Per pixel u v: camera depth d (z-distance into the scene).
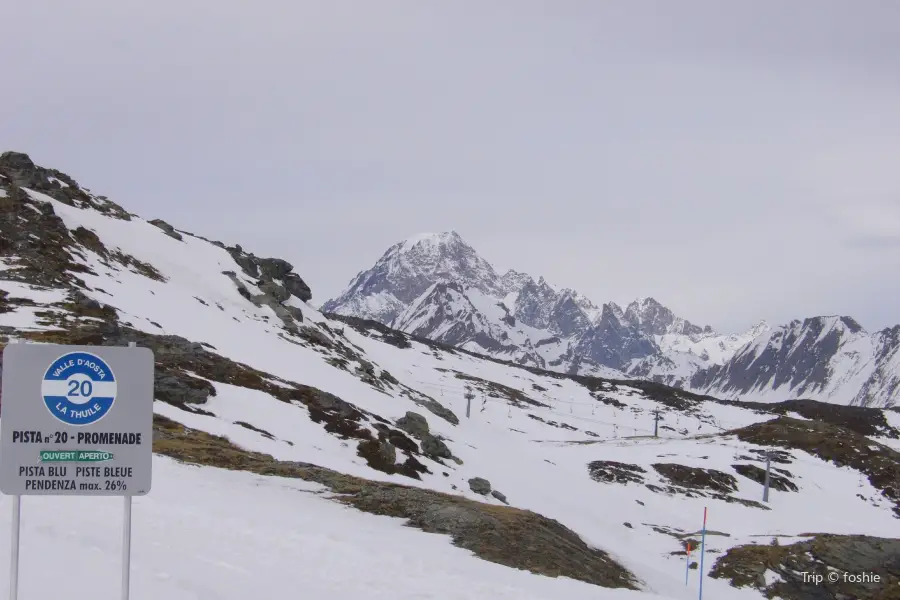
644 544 78.75
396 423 96.88
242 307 141.12
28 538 16.83
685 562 67.81
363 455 70.44
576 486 111.94
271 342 123.06
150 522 22.14
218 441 50.38
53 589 13.96
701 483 124.12
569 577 33.72
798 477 131.75
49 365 11.03
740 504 116.38
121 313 90.56
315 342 145.12
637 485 120.12
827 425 162.00
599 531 82.19
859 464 140.75
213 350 96.56
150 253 139.50
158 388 63.78
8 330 66.75
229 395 70.06
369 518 34.69
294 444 64.44
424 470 76.88
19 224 110.44
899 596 60.34
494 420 187.88
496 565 29.14
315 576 20.28
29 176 133.50
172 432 48.47
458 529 35.59
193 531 22.38
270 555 21.66
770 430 160.38
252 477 37.56
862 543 66.44
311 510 33.16
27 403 10.95
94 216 140.62
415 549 28.66
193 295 130.75
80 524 19.50
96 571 15.53
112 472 11.20
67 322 73.62
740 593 61.47
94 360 11.17
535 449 141.62
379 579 21.42
